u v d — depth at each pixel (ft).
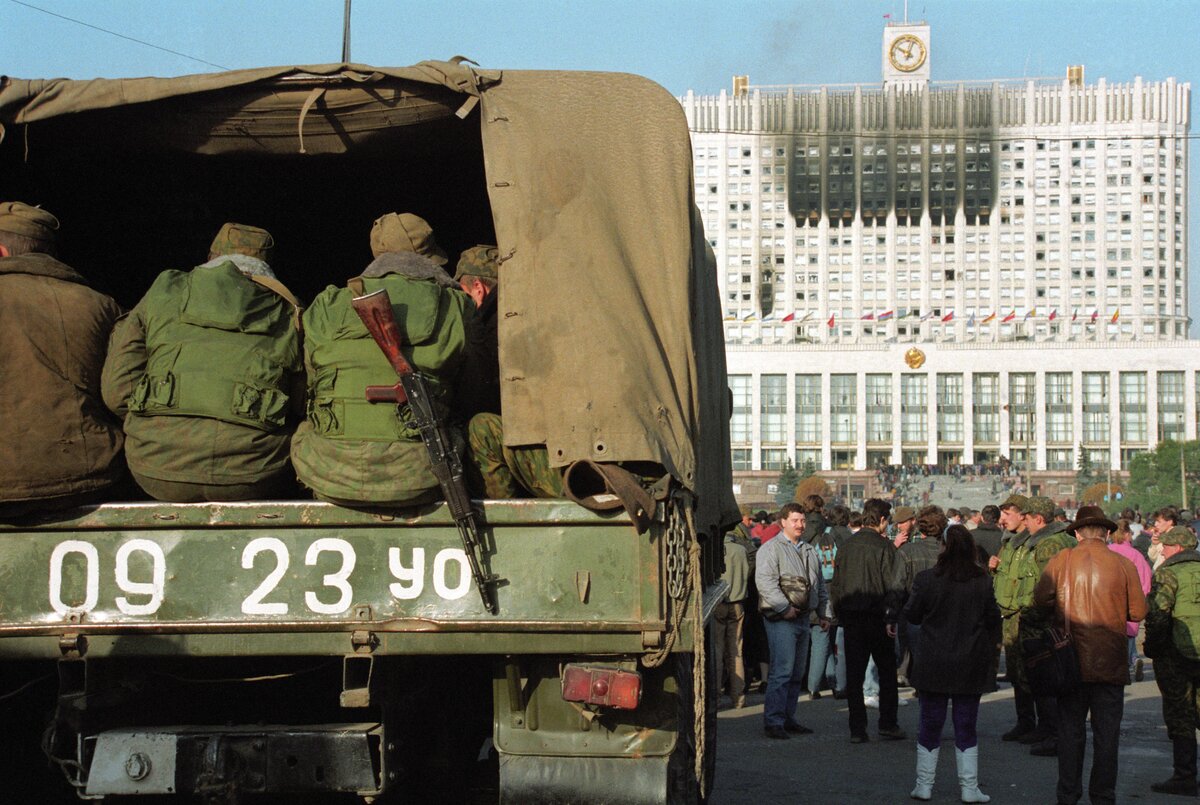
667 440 15.67
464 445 16.22
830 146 566.36
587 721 15.71
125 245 24.86
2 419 15.66
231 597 15.69
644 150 17.29
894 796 31.63
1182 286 555.28
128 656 15.74
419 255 17.99
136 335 16.65
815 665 52.47
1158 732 42.42
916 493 461.78
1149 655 33.09
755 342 512.22
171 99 17.92
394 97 17.84
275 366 16.53
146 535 15.87
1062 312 552.41
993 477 466.70
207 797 15.67
